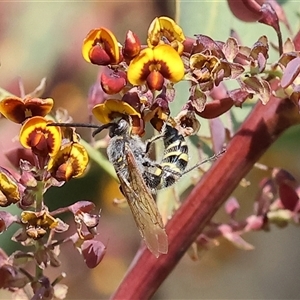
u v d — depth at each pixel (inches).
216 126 10.3
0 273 9.6
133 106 9.5
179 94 10.4
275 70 9.7
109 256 14.7
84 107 15.1
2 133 11.9
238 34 10.7
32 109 9.4
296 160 13.7
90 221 9.4
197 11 10.9
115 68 9.4
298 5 10.8
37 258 9.5
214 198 10.3
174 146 10.4
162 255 10.3
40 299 9.6
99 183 13.4
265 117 10.2
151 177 10.4
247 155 10.2
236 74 9.4
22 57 15.6
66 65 15.6
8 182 9.3
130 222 14.8
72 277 14.1
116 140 10.0
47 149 9.3
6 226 9.4
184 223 10.3
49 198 13.3
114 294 10.3
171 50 9.3
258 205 10.7
